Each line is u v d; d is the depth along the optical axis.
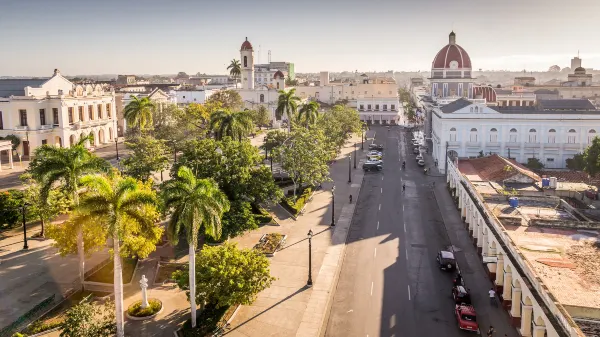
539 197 54.88
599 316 29.05
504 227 45.12
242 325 38.44
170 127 96.75
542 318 31.44
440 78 133.25
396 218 67.12
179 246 53.84
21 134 96.19
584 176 76.88
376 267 50.28
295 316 39.97
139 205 35.38
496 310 41.16
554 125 93.06
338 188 84.25
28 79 103.19
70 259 50.47
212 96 143.50
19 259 50.19
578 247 39.75
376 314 40.69
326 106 183.75
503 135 94.94
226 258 37.72
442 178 92.81
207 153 56.38
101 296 42.50
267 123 147.88
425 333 37.78
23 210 52.50
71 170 42.44
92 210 33.84
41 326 36.59
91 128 110.31
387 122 183.00
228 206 38.53
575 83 198.38
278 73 168.25
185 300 42.00
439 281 47.03
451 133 96.31
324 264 50.50
